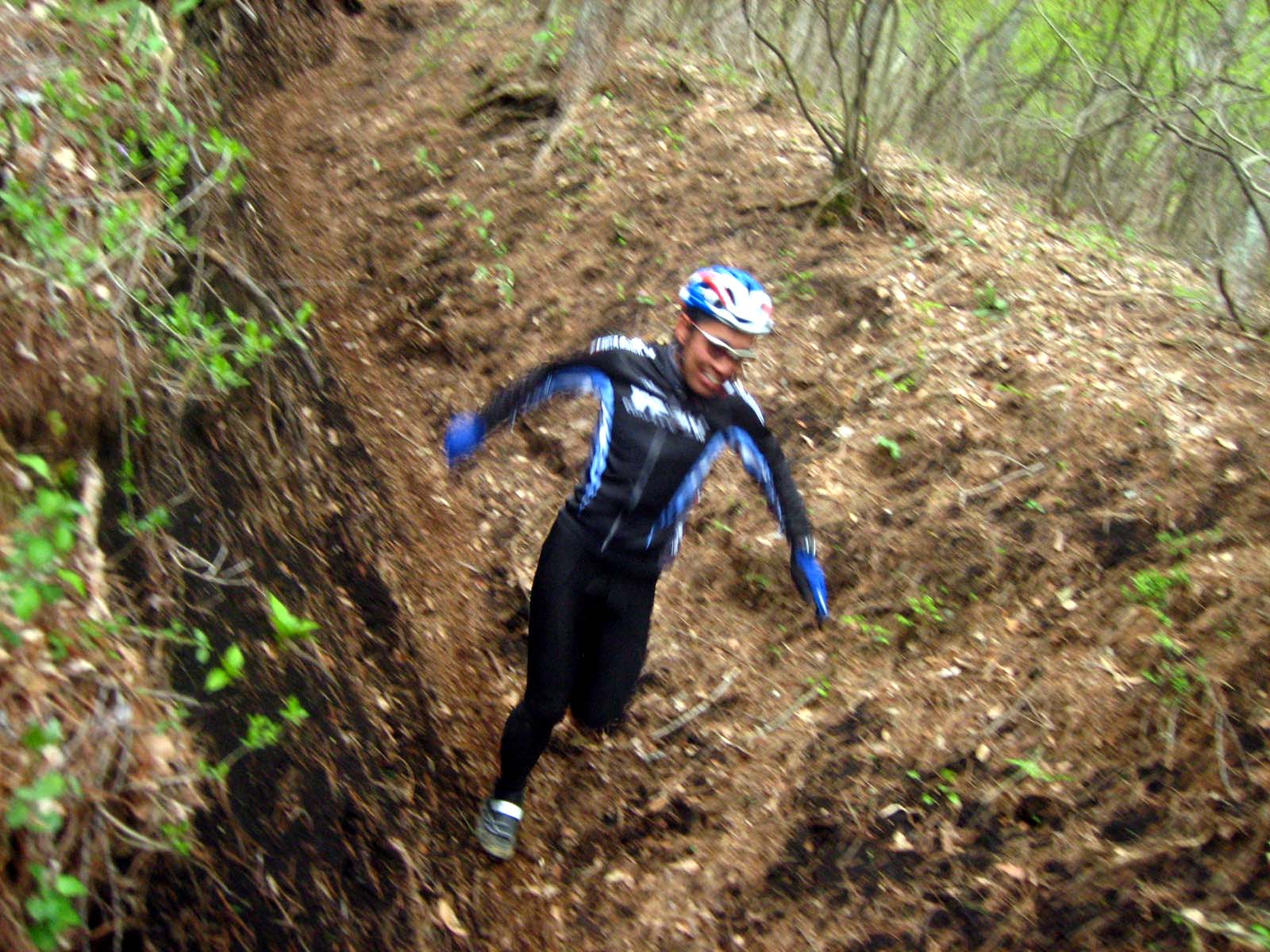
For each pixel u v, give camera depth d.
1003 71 11.80
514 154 7.18
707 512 4.55
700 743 3.79
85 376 2.44
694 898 3.31
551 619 3.06
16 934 1.64
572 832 3.53
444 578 4.38
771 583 4.25
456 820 3.30
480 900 3.14
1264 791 2.94
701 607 4.29
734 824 3.49
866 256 5.55
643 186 6.56
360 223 6.77
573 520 3.08
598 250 6.16
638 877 3.40
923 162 7.98
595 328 5.70
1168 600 3.53
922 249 5.60
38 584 1.85
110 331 2.58
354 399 5.03
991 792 3.26
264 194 6.16
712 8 10.20
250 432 3.36
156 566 2.49
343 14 9.94
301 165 7.47
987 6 10.98
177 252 3.20
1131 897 2.90
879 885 3.19
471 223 6.58
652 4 10.17
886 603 4.04
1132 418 4.20
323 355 4.80
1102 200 9.73
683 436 2.99
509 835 3.24
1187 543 3.70
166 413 2.79
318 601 3.30
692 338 2.91
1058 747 3.31
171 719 2.12
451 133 7.54
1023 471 4.20
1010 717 3.45
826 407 4.79
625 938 3.23
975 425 4.44
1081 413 4.30
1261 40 10.02
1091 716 3.33
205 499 2.87
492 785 3.55
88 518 2.25
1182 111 8.86
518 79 7.91
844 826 3.35
